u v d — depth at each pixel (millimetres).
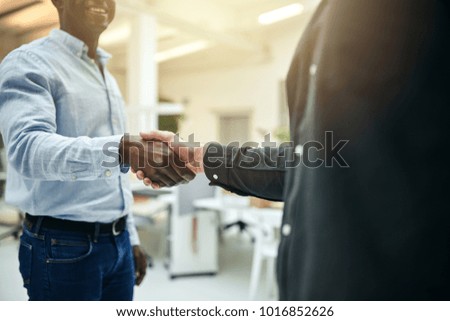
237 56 7844
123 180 954
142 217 2781
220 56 8102
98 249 901
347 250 406
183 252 2850
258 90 7570
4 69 787
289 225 467
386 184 398
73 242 865
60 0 922
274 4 6340
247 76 7750
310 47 493
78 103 869
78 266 872
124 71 8375
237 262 3268
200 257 2895
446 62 402
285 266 466
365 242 401
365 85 411
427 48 403
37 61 812
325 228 418
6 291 1719
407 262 394
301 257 444
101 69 1005
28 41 990
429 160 395
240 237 4117
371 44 411
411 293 396
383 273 397
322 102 433
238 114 8031
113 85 1011
